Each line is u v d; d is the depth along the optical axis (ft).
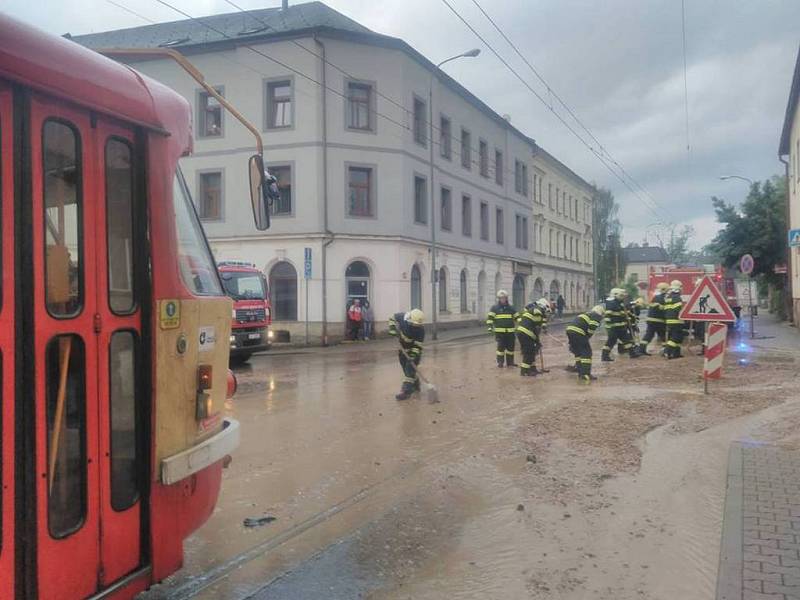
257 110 85.05
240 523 17.19
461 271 110.01
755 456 22.35
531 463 22.50
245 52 85.40
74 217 9.23
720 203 102.47
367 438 26.40
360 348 76.07
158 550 10.68
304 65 83.41
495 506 18.44
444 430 27.66
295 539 16.12
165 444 10.80
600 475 21.11
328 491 19.80
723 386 37.22
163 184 10.96
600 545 15.70
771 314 134.10
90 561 9.37
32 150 8.52
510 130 132.05
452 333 97.04
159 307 10.68
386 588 13.56
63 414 8.95
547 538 16.16
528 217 142.20
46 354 8.65
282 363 58.44
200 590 13.46
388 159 87.66
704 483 20.10
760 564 13.89
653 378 41.04
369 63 86.53
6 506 8.04
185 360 11.35
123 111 10.02
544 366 49.06
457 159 108.37
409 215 90.74
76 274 9.23
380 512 17.99
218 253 86.84
